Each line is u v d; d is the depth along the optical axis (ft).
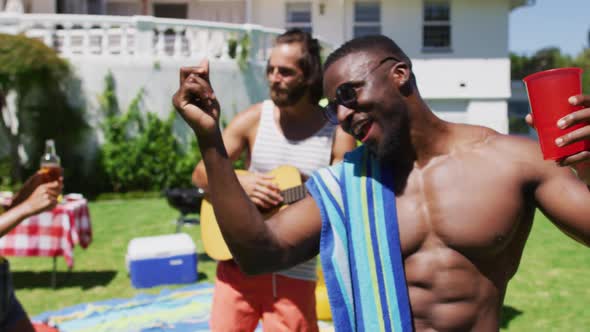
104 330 17.43
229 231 5.73
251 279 9.98
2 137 43.65
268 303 9.97
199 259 25.67
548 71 4.91
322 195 6.06
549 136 4.93
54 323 17.84
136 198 43.65
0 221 9.19
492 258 5.80
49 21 45.29
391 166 6.11
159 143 45.14
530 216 5.98
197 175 11.39
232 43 47.70
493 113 60.08
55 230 21.04
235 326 10.20
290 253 6.08
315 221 6.13
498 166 5.79
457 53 60.39
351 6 60.49
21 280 22.65
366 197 5.96
